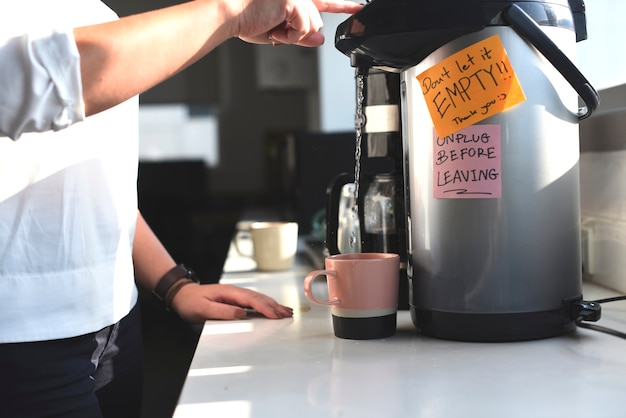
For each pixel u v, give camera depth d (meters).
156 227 5.33
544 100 0.77
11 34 0.78
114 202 0.88
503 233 0.77
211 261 5.53
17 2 0.79
